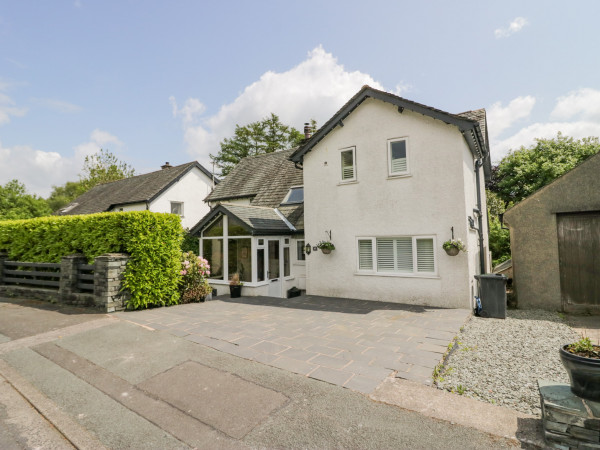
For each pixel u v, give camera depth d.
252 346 5.70
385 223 10.12
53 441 3.28
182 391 4.15
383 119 10.28
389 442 3.08
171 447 3.09
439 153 9.37
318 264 11.38
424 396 3.92
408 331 6.64
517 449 2.96
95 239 9.35
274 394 4.01
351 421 3.42
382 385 4.20
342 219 10.93
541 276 9.27
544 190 9.27
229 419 3.51
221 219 12.72
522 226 9.52
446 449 2.97
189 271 10.24
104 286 8.38
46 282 9.97
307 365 4.85
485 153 11.70
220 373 4.64
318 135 11.20
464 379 4.50
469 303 8.81
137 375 4.64
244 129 38.62
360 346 5.68
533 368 4.90
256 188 17.45
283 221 13.39
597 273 8.77
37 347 5.82
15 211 30.52
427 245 9.57
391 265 10.12
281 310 8.78
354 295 10.60
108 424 3.49
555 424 2.96
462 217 8.98
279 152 20.14
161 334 6.45
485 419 3.43
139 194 22.70
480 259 11.45
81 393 4.18
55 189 59.66
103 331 6.66
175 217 9.80
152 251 9.02
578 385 3.05
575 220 9.03
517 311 9.13
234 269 12.22
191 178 24.16
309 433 3.24
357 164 10.71
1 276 11.21
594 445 2.81
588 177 8.84
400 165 10.06
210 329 6.78
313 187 11.60
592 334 6.75
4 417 3.71
